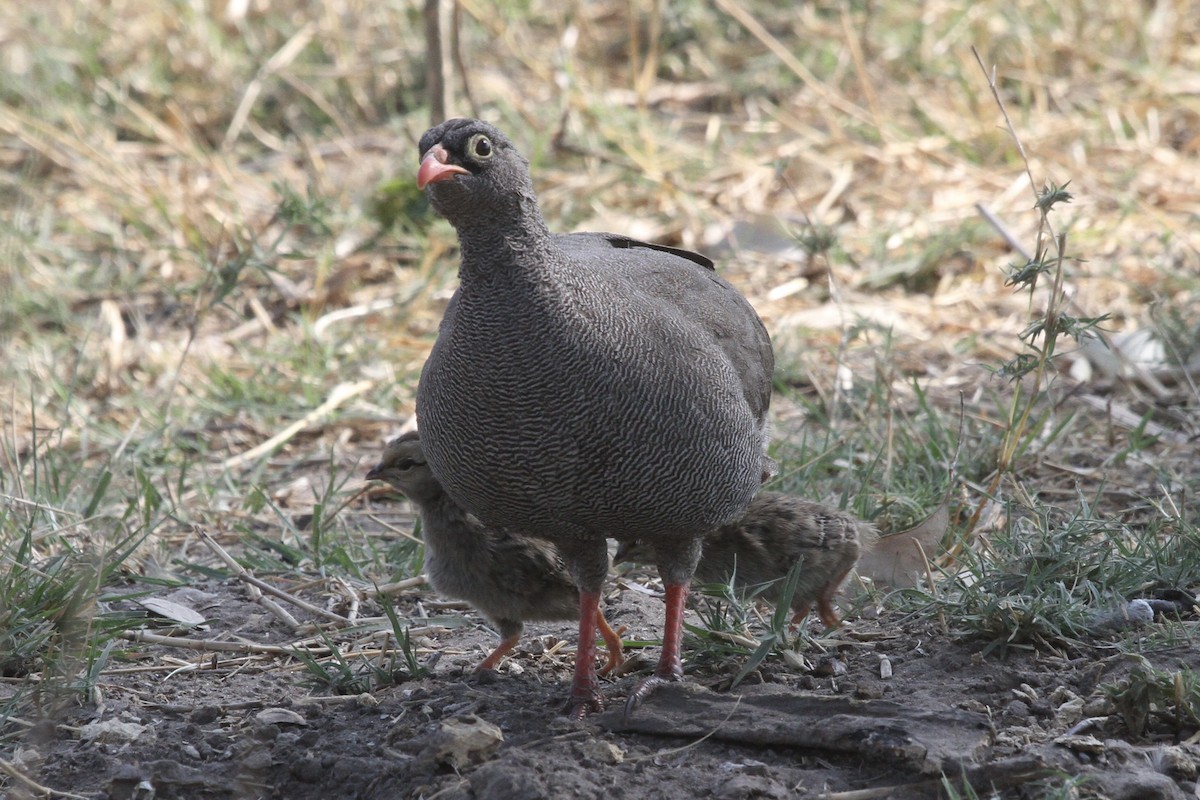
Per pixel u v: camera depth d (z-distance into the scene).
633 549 9.55
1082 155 18.44
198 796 7.60
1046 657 8.55
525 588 9.04
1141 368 13.59
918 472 11.59
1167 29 21.34
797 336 14.75
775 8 22.62
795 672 8.62
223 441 13.61
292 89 21.30
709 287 8.99
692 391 7.89
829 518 9.34
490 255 7.54
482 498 7.95
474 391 7.64
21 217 17.45
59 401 14.21
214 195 18.09
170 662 9.43
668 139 19.50
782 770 7.41
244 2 22.14
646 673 8.93
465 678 8.96
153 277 16.97
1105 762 7.34
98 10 22.36
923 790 7.18
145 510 11.37
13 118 19.25
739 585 9.51
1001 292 15.75
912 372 14.16
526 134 19.53
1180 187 17.73
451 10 19.44
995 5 21.66
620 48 22.14
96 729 8.23
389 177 18.39
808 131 19.19
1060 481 11.63
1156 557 9.35
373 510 12.25
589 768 7.44
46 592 9.50
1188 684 7.70
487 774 7.20
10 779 7.73
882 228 17.16
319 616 10.08
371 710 8.34
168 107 20.67
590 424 7.64
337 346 15.18
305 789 7.57
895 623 9.29
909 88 20.70
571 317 7.57
